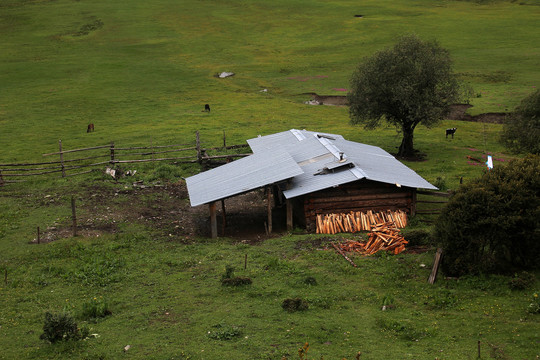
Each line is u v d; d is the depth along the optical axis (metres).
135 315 18.53
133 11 137.38
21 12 136.88
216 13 136.00
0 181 38.06
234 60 97.06
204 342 16.19
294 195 26.97
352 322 17.22
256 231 28.83
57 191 36.34
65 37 115.25
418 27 111.81
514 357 14.35
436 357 14.59
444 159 44.06
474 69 78.69
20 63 95.12
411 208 28.88
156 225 29.88
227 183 29.33
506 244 20.98
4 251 25.80
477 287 19.39
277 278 21.28
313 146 34.47
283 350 15.37
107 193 35.84
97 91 77.44
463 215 20.50
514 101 62.25
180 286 21.03
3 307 19.64
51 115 64.94
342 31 114.00
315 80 81.19
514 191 20.45
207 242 26.89
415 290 19.61
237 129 56.12
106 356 15.52
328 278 21.05
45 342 16.56
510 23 110.38
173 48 106.38
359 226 27.53
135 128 57.81
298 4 143.38
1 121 62.00
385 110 44.78
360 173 28.02
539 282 19.28
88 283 21.84
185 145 49.09
